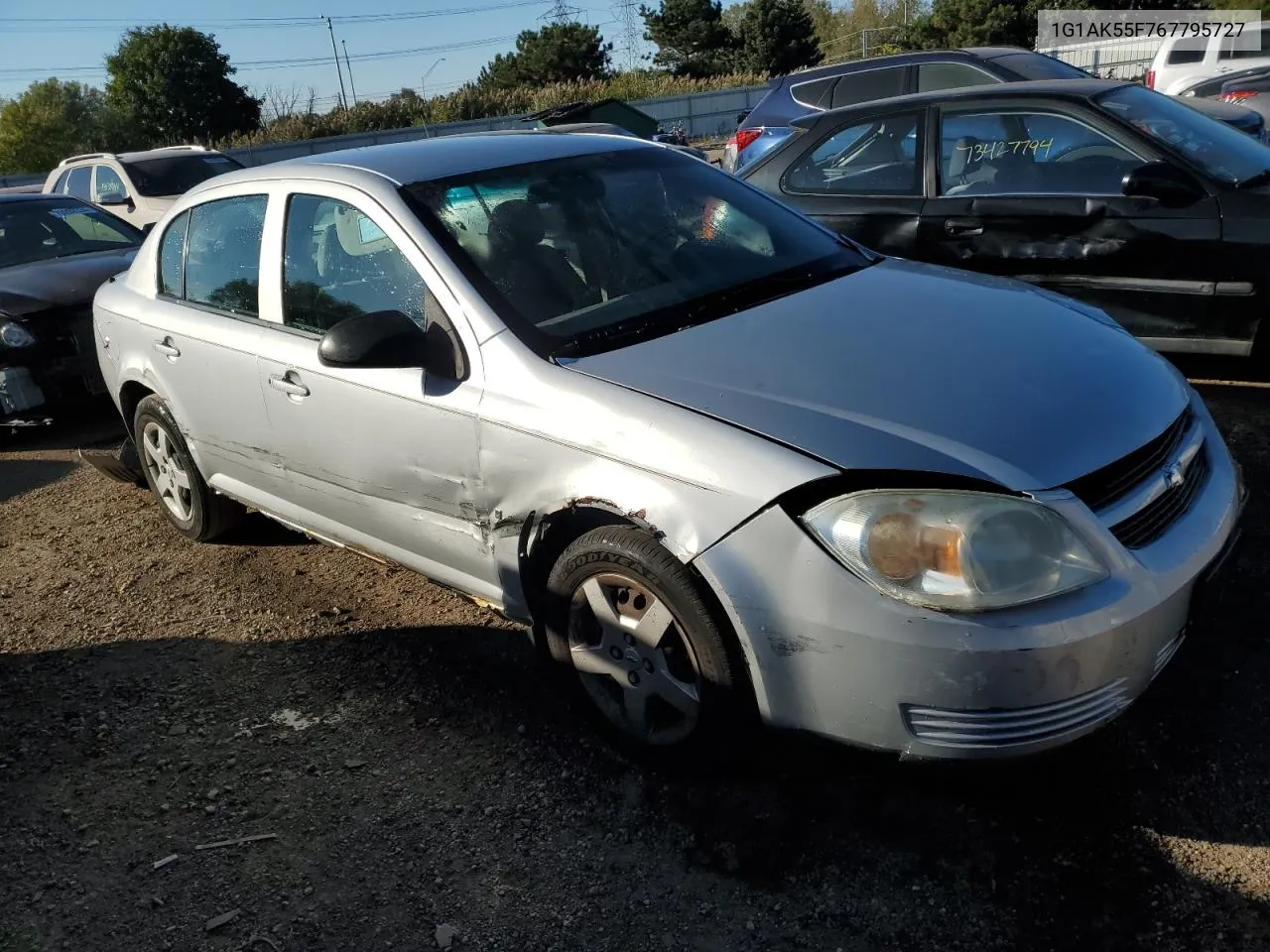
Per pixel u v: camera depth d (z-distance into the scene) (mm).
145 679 3621
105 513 5277
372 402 3230
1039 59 8859
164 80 52375
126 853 2768
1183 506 2607
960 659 2240
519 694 3314
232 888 2615
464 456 3014
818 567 2348
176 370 4148
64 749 3246
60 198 7969
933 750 2346
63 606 4254
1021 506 2268
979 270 5484
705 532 2475
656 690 2764
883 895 2389
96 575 4523
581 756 2986
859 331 2932
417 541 3365
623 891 2486
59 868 2732
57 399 6434
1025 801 2629
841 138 6035
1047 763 2752
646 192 3695
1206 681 3008
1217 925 2227
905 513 2283
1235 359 5461
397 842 2719
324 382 3377
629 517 2604
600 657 2885
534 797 2834
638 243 3428
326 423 3430
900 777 2746
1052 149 5344
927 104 5723
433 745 3104
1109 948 2203
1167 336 5051
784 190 6199
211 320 3957
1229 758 2703
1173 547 2471
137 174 12531
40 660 3816
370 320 3057
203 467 4305
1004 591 2236
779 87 9906
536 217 3381
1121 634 2289
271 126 43406
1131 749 2771
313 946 2416
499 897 2506
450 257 3143
